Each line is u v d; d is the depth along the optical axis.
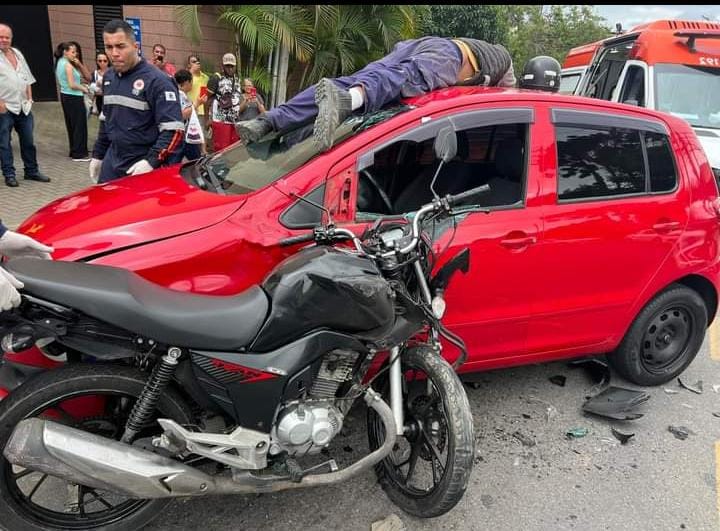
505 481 3.02
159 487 2.14
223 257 2.61
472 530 2.68
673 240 3.62
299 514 2.71
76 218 2.73
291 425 2.23
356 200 2.88
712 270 3.86
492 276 3.12
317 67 9.94
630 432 3.50
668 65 7.94
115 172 4.70
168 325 2.10
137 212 2.71
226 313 2.20
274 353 2.19
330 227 2.44
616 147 3.49
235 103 8.69
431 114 3.02
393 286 2.36
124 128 4.54
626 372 3.92
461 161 3.54
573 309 3.45
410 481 2.84
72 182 7.75
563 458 3.22
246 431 2.24
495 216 3.11
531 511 2.82
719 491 3.04
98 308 2.04
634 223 3.46
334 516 2.71
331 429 2.32
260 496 2.80
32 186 7.35
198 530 2.57
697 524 2.80
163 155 4.50
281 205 2.72
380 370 2.64
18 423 2.06
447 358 3.20
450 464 2.41
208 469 2.66
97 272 2.21
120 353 2.17
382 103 3.21
